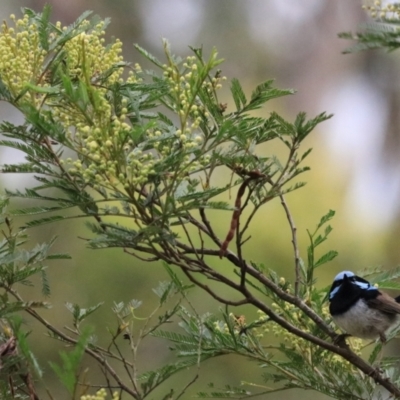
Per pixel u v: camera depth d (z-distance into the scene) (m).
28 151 6.50
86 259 17.52
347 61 24.86
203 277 16.38
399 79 24.64
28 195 6.49
